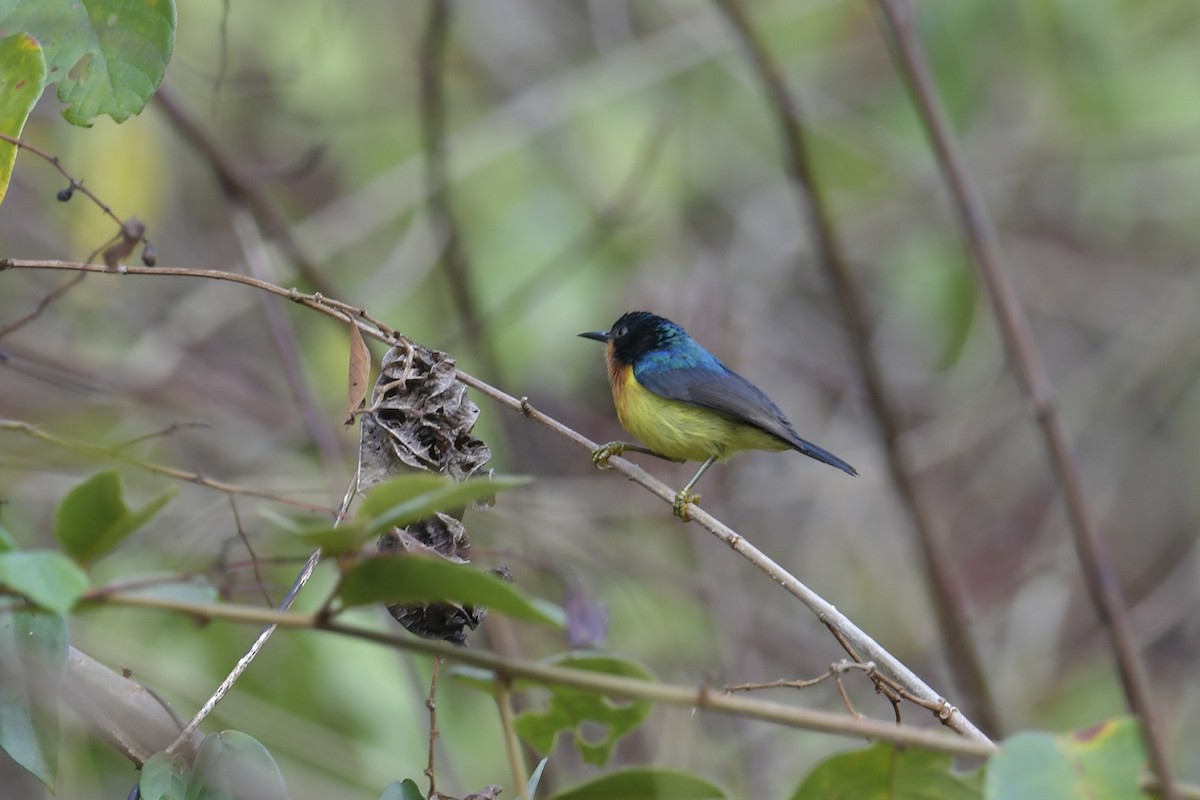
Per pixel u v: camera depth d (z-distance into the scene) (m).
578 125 14.19
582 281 13.27
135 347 12.88
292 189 14.78
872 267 16.58
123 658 8.70
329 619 3.77
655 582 13.29
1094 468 17.27
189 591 5.71
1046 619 15.65
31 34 4.93
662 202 14.62
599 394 14.94
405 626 5.06
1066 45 13.07
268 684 9.46
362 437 5.60
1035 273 17.25
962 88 13.20
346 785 9.66
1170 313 16.77
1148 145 15.11
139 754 4.72
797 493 15.48
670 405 9.19
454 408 5.61
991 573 16.47
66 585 3.25
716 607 13.44
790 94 12.02
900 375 16.89
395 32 14.05
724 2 11.95
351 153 14.19
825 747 13.48
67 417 11.04
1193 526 17.09
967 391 16.81
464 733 10.43
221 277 5.41
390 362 5.63
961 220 10.01
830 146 15.89
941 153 9.98
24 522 9.58
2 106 4.84
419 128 13.92
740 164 16.72
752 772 13.06
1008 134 15.94
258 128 14.12
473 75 15.92
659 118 14.30
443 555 5.25
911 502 12.49
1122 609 8.66
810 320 16.64
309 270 10.93
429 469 5.55
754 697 13.18
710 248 15.79
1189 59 13.59
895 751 4.23
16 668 4.37
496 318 12.95
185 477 5.66
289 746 9.13
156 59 5.00
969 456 17.34
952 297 15.19
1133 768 3.86
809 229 12.37
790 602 15.52
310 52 11.35
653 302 14.99
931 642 14.99
